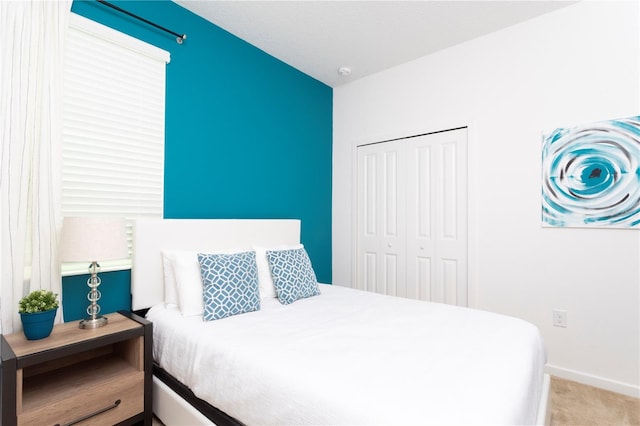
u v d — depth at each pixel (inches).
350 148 142.1
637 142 81.4
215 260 77.6
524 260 98.3
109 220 62.9
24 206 61.4
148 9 84.0
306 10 92.7
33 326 55.1
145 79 83.7
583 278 89.1
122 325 64.4
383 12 93.2
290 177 127.1
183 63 91.8
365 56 119.4
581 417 72.2
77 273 70.7
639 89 81.8
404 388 41.0
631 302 82.8
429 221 118.7
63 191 70.0
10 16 59.9
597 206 86.5
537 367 55.5
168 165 88.6
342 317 72.4
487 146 105.0
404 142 125.7
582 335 89.1
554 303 93.4
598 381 86.3
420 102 120.0
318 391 41.8
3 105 58.9
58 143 66.1
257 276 84.6
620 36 84.3
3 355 49.0
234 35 105.9
